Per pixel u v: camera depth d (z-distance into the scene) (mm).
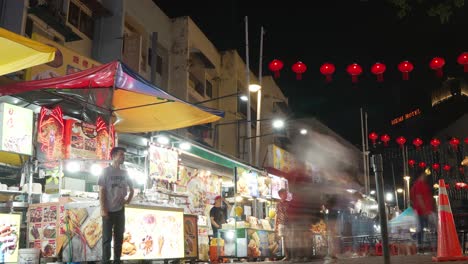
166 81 23281
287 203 9312
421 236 14906
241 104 30484
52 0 15172
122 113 10680
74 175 10398
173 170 11562
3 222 7770
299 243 9070
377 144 30844
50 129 9031
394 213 31688
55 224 8102
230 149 27906
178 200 12078
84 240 7723
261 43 23438
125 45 19047
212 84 28828
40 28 15008
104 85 9164
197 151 13078
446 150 35375
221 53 29609
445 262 7000
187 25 23953
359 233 20016
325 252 9766
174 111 10711
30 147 8828
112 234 7355
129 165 11266
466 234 15953
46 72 12992
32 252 7348
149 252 8234
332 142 22250
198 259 10680
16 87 8633
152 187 10812
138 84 9078
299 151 9844
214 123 27250
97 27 18594
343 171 11594
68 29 15703
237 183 13992
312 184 9469
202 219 11961
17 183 9883
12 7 13562
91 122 10336
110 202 6895
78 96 9570
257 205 17562
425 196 14297
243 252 12336
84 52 17766
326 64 12281
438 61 12000
